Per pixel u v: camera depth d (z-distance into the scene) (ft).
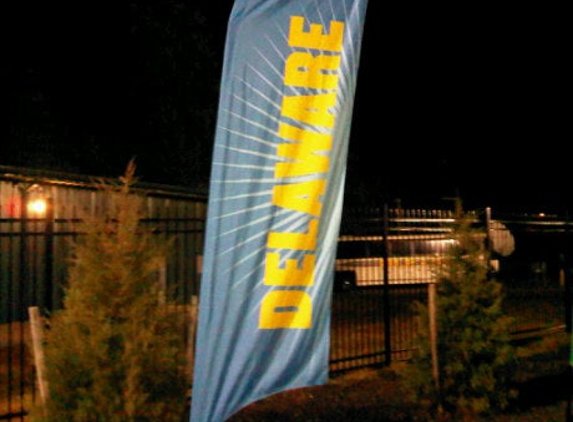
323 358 18.26
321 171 18.22
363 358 32.81
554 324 45.24
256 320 17.65
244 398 17.53
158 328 17.56
